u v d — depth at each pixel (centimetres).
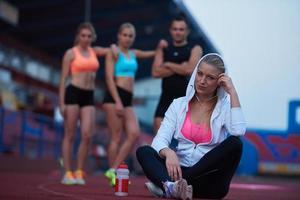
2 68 3450
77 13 3478
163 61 921
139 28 3950
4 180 1105
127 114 993
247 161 2755
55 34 3797
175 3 3438
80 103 988
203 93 552
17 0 3222
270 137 2844
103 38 4078
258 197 855
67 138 993
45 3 3266
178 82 895
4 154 1867
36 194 598
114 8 3528
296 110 2805
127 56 999
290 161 2811
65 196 565
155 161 548
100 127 3600
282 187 1581
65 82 984
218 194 564
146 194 660
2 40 3478
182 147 568
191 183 550
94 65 997
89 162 2533
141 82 5416
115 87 977
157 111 906
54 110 3177
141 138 3100
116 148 988
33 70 3953
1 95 3020
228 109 555
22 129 2208
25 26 3572
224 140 538
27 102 3591
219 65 541
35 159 2114
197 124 564
